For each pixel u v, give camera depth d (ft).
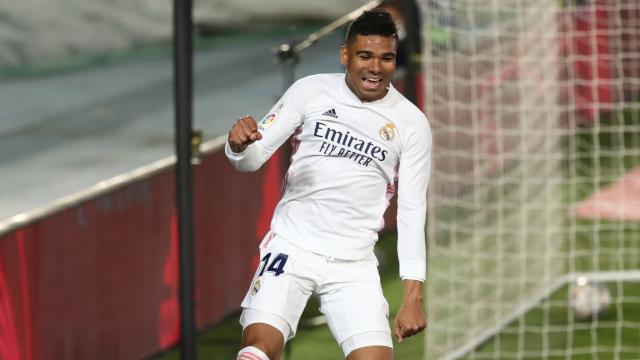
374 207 43.96
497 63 88.58
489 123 88.38
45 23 149.48
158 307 71.87
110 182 67.51
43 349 60.64
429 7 74.13
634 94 119.96
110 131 108.17
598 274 81.10
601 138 119.34
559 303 82.12
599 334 76.79
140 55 145.07
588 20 108.27
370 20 41.91
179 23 58.85
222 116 113.50
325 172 43.34
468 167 85.66
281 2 168.45
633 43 115.65
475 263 82.84
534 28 93.71
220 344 74.33
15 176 89.76
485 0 86.99
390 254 96.94
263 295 43.37
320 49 151.64
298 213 44.06
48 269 61.05
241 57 146.41
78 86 129.18
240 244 80.38
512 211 89.51
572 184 104.42
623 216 104.01
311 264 43.55
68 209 62.75
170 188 72.69
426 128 43.52
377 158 43.09
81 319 64.08
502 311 78.48
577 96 113.19
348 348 43.24
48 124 111.04
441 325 74.02
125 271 68.08
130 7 161.58
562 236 94.84
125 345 68.39
